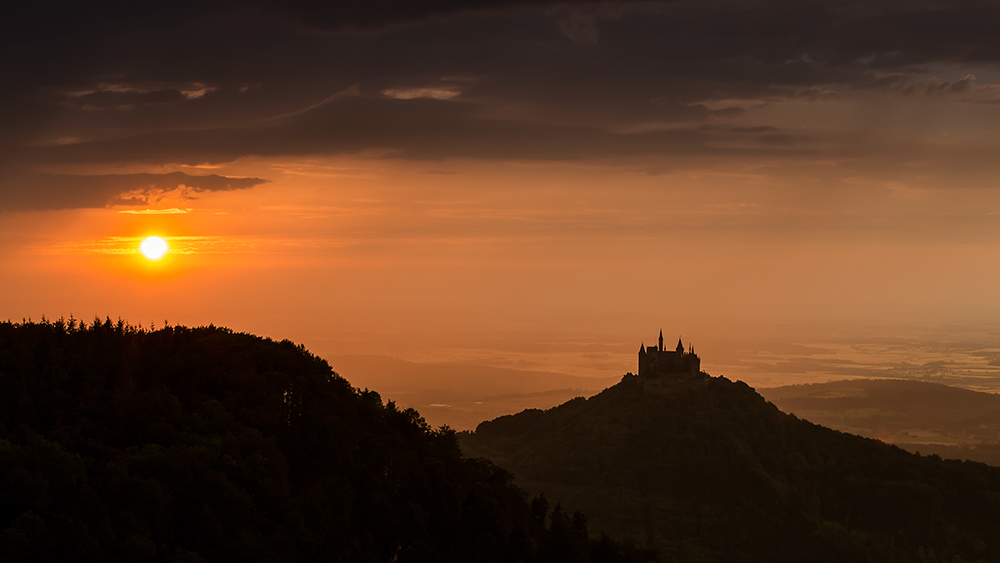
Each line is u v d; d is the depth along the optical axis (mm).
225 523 132750
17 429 136875
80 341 180625
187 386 170500
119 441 148125
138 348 180875
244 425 163000
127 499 125812
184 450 136625
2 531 113875
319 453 165875
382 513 158375
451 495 174000
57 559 114438
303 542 139500
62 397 155125
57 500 121812
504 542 166875
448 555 161625
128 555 117500
